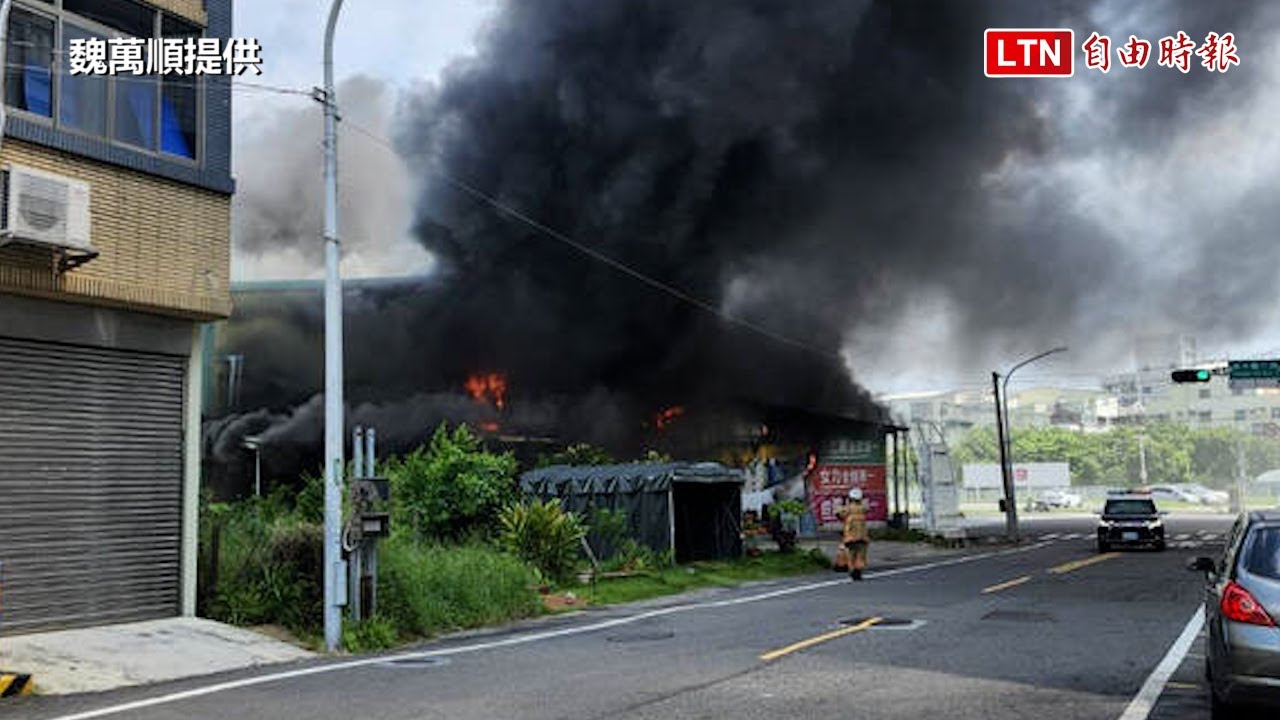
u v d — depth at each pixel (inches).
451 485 809.5
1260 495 3693.4
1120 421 4913.9
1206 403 4709.6
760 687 355.3
